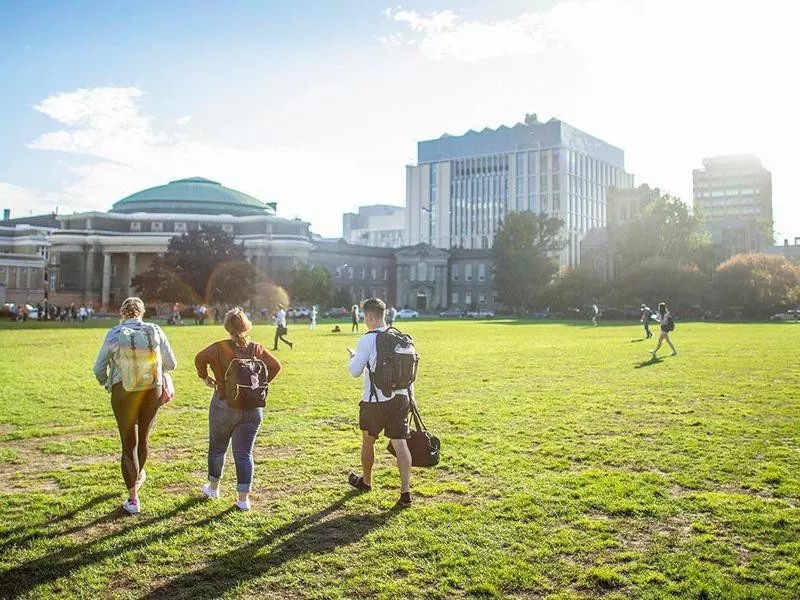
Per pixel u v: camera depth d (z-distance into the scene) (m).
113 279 120.88
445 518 6.81
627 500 7.26
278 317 29.53
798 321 74.56
